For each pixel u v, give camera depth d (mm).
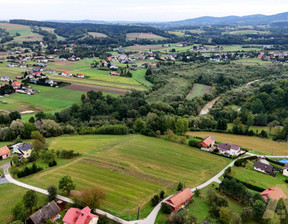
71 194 70562
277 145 115250
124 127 125688
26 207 61344
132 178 80938
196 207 67250
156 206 66750
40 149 99562
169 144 112188
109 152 100938
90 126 136750
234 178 80438
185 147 109250
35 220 57844
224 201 66562
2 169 85250
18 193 70500
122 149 104562
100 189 72688
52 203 62344
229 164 93812
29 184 75500
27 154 95312
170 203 65500
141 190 74188
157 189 75062
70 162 91250
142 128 128500
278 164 94562
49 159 91750
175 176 83375
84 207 63531
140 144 110938
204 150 106438
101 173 83438
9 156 96625
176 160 95688
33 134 109125
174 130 128500
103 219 59469
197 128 137000
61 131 124312
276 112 148000
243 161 96312
